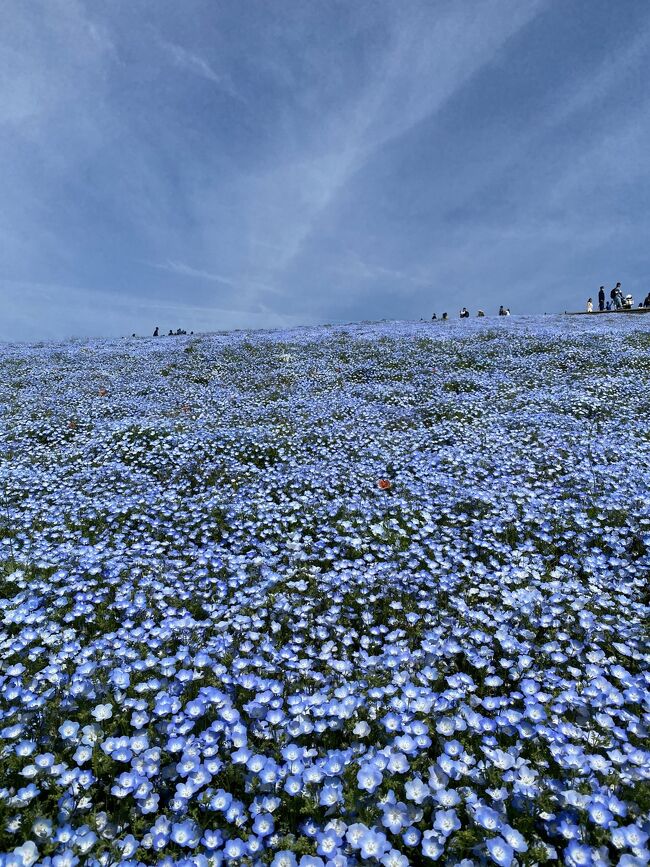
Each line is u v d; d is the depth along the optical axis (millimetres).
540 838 2727
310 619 4930
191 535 6863
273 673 4105
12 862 2543
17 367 20234
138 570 5770
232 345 24578
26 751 3193
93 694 3771
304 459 9812
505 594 5066
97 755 3287
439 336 23906
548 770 3197
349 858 2553
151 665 4000
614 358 17062
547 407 12266
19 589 5625
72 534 6902
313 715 3539
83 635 4746
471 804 2832
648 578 5418
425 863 2713
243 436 11023
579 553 6027
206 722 3605
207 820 2902
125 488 8742
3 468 9422
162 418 12867
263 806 2848
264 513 7379
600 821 2605
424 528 6684
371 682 3918
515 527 6695
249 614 4996
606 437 9914
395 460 9516
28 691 3732
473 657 4133
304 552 6207
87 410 13711
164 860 2617
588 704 3582
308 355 21219
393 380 16438
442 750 3350
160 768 3250
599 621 4746
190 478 9352
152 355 22703
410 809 2809
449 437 10648
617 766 3109
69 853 2572
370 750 3152
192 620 4750
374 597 5074
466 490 7777
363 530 6914
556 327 25828
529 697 3646
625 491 7328
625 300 42719
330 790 2938
